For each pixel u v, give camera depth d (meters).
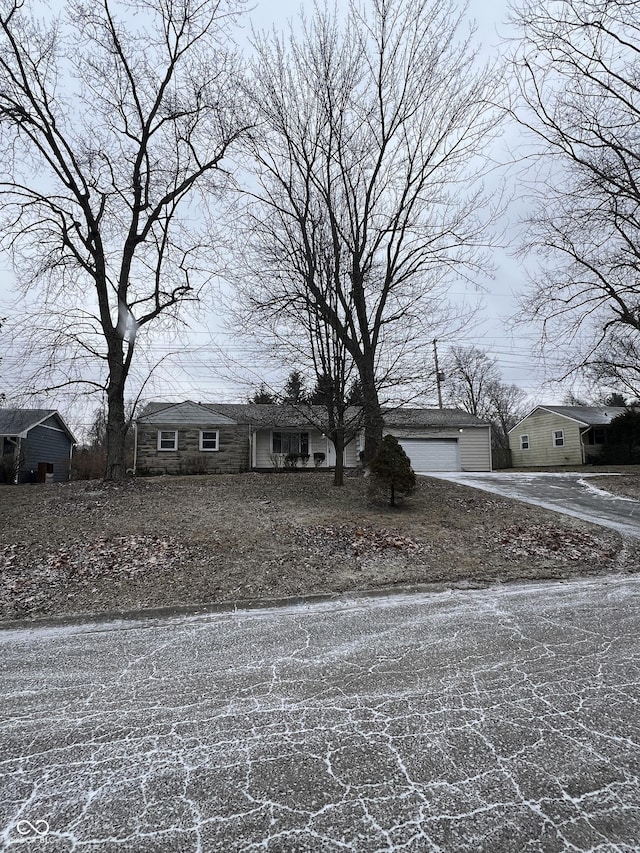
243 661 3.67
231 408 24.22
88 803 2.04
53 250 12.16
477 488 13.50
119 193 12.34
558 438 28.05
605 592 5.52
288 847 1.76
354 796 2.04
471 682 3.14
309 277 11.62
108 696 3.12
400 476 10.05
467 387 41.59
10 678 3.47
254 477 14.45
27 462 23.34
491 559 7.04
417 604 5.21
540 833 1.80
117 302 12.68
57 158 11.89
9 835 1.85
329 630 4.38
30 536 7.82
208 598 5.55
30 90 11.48
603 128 10.22
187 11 11.64
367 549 7.36
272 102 11.97
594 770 2.18
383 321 12.45
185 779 2.19
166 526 8.40
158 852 1.75
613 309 12.48
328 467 22.05
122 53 11.80
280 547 7.37
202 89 12.16
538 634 4.07
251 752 2.40
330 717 2.74
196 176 12.84
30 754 2.43
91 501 10.39
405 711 2.78
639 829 1.81
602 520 9.77
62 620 4.93
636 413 24.95
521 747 2.38
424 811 1.94
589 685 3.06
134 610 5.18
